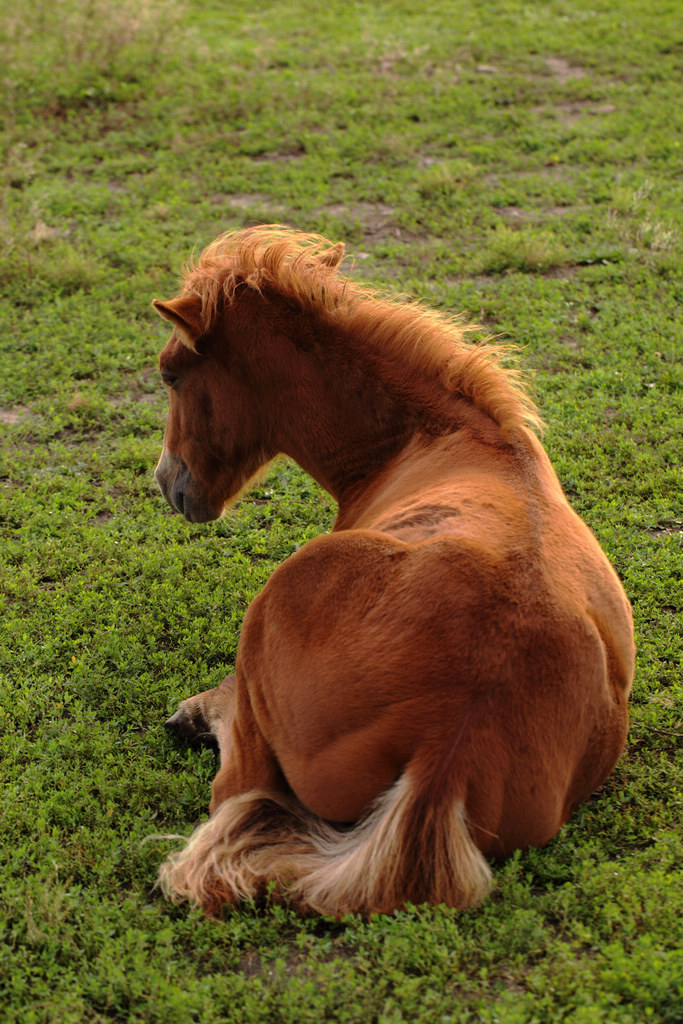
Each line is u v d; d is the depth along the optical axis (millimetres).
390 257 9180
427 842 2787
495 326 7922
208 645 4734
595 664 3018
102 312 8375
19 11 15195
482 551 3016
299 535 5715
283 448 4227
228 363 4078
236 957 2949
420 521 3295
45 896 3166
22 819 3631
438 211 10234
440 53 14523
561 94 13148
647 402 6793
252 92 13281
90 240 9719
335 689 2936
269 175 11172
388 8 17000
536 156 11430
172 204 10469
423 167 11312
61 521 5832
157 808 3779
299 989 2709
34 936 3045
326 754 2969
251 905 3053
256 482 4590
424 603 2914
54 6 15492
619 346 7562
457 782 2779
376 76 13859
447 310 8133
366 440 3947
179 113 12828
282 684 3098
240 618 4949
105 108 13133
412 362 3836
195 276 4121
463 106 12820
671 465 6148
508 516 3213
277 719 3133
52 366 7613
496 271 8914
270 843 3135
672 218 9523
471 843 2822
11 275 8914
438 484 3510
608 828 3432
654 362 7320
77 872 3385
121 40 14445
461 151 11648
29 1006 2785
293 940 2988
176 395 4309
